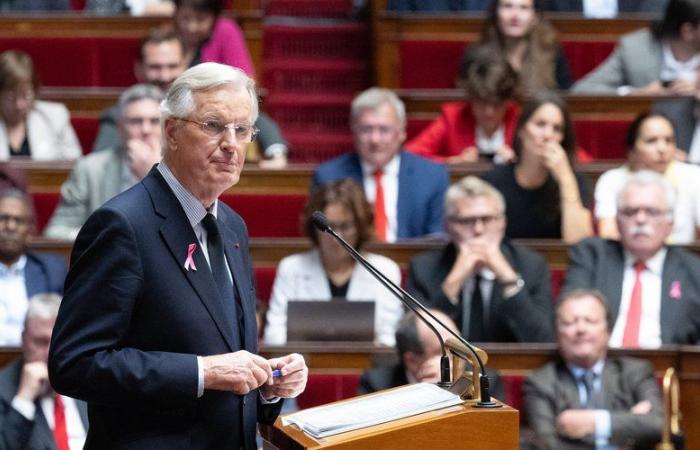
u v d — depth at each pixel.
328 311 11.37
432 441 5.66
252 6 19.39
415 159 14.22
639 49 17.09
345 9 24.00
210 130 5.96
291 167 14.60
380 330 11.98
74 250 6.01
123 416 5.96
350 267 12.20
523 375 10.95
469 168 14.38
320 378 11.00
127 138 13.71
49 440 10.13
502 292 11.77
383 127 13.89
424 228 14.05
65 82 18.23
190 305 6.02
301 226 12.39
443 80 18.38
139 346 5.95
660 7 19.23
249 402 6.18
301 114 21.33
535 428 10.44
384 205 13.99
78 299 5.86
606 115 16.36
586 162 15.05
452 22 18.33
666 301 12.13
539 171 13.55
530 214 13.55
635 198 12.16
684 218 14.19
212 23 16.94
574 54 18.36
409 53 18.33
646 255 12.21
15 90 15.56
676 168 14.26
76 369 5.75
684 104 15.67
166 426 5.96
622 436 10.32
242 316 6.30
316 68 21.97
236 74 6.07
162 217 6.05
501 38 16.62
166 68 15.52
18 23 18.16
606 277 12.27
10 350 10.84
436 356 9.80
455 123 15.52
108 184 13.94
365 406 6.09
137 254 5.91
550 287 12.18
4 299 12.41
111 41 18.23
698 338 12.16
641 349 10.95
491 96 15.07
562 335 10.68
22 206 12.56
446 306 11.79
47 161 14.77
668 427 10.42
